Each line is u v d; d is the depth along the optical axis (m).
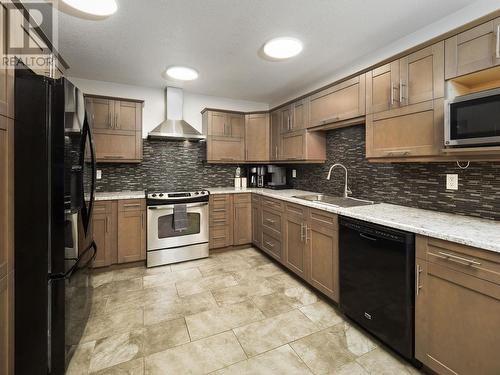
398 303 1.50
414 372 1.43
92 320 1.90
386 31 2.03
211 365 1.47
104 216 2.75
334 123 2.54
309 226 2.34
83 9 1.70
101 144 2.91
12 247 1.27
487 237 1.20
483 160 1.47
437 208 1.91
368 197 2.50
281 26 1.95
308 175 3.38
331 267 2.06
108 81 3.16
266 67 2.73
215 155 3.58
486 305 1.13
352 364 1.49
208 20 1.88
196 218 3.17
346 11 1.77
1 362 1.19
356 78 2.23
